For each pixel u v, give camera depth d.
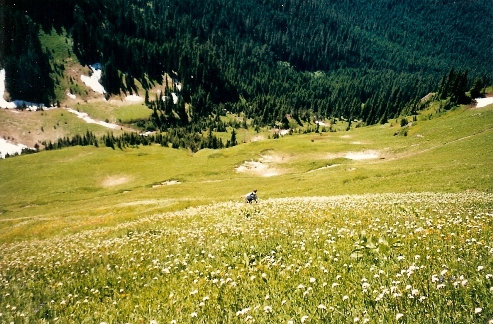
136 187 96.31
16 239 37.41
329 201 25.03
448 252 8.58
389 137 114.69
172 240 15.41
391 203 19.53
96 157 154.12
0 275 13.77
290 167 92.06
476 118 92.00
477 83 137.62
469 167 45.16
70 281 11.69
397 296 6.44
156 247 14.49
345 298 6.62
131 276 11.22
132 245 15.64
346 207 18.59
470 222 11.62
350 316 6.20
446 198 22.86
